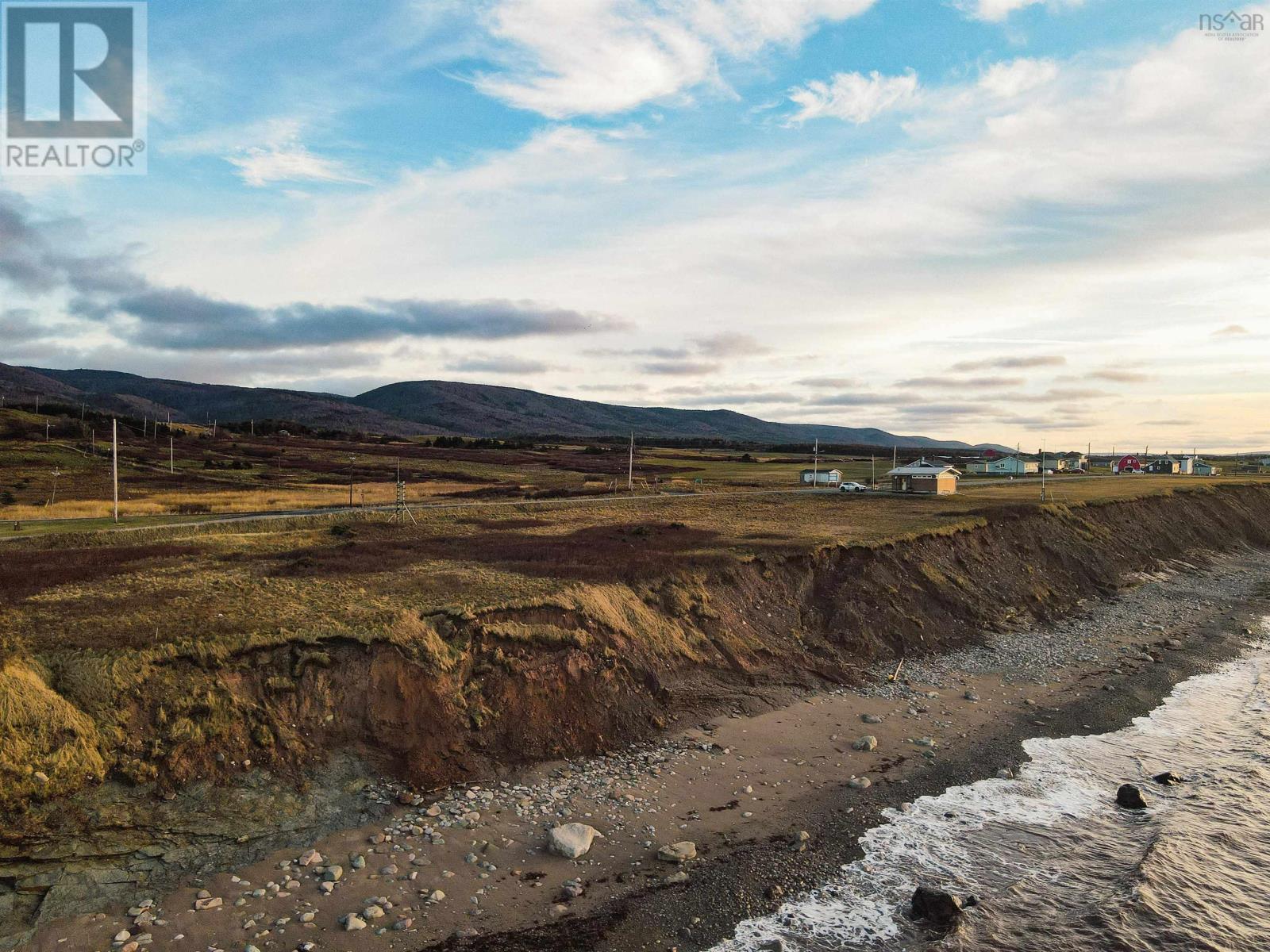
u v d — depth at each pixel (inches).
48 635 902.4
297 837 733.3
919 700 1234.6
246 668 892.0
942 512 2516.0
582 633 1137.4
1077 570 2242.9
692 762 960.3
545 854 725.3
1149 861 715.4
